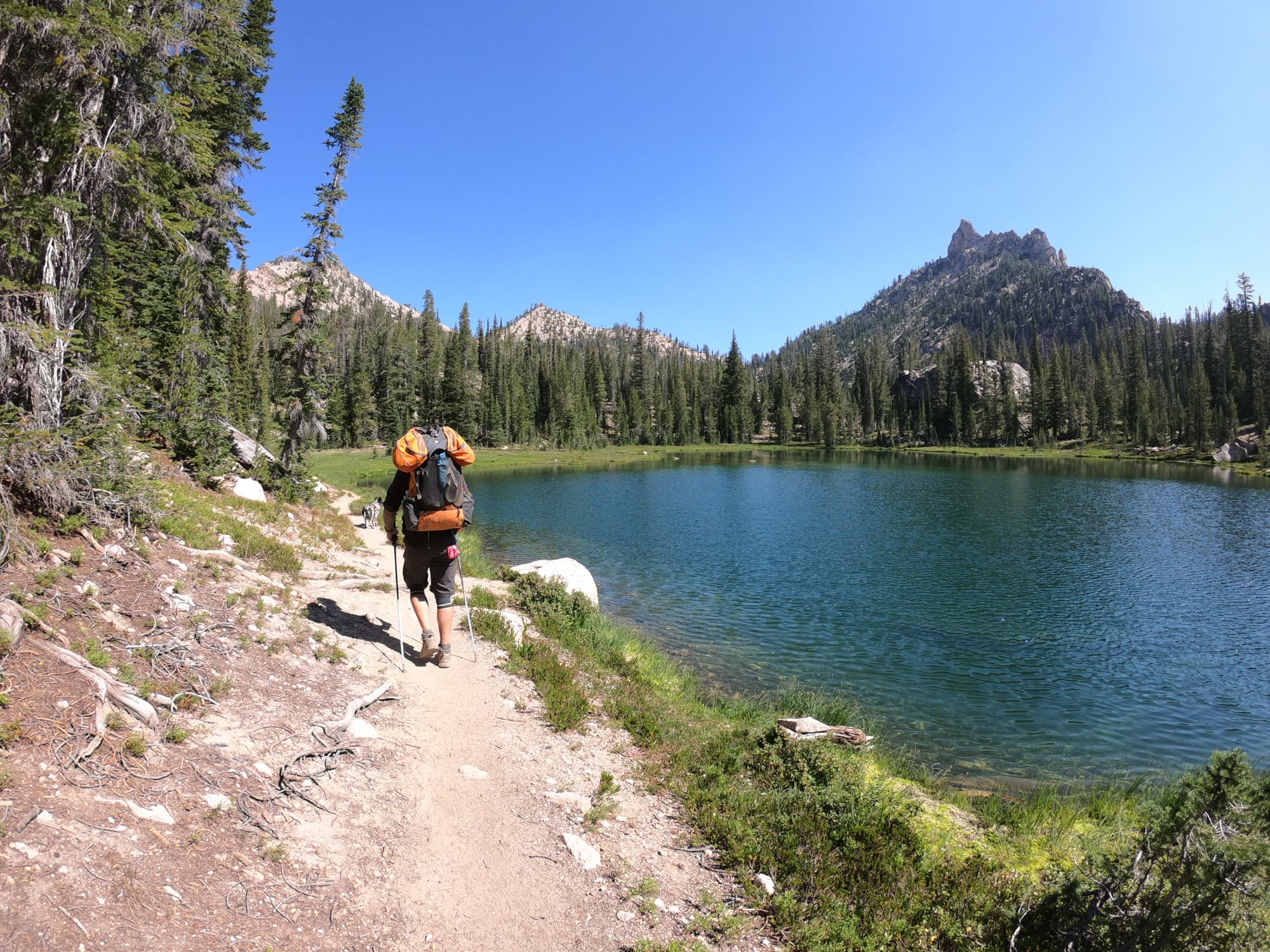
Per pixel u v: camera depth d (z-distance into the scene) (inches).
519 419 5039.4
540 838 176.4
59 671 160.4
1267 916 139.3
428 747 207.9
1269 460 3577.8
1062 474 3179.1
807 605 818.8
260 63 349.4
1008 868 228.1
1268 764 433.4
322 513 871.7
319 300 943.0
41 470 229.1
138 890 116.2
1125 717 511.8
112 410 272.5
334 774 176.2
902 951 159.6
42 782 129.1
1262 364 5049.2
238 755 167.9
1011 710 520.1
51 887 108.1
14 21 230.2
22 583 190.2
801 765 256.8
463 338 5442.9
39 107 258.5
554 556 1072.8
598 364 6658.5
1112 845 253.1
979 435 6112.2
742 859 186.1
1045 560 1126.4
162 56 293.6
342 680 232.4
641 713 300.2
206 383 786.2
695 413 6432.1
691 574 979.9
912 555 1148.5
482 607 401.7
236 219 852.6
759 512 1724.9
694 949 145.2
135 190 296.4
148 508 279.4
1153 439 4862.2
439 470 256.2
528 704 266.5
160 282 676.1
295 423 938.7
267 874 134.7
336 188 941.2
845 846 204.2
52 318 258.7
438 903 144.4
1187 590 938.1
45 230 245.3
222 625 230.7
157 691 176.7
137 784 141.6
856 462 4242.1
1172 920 148.2
